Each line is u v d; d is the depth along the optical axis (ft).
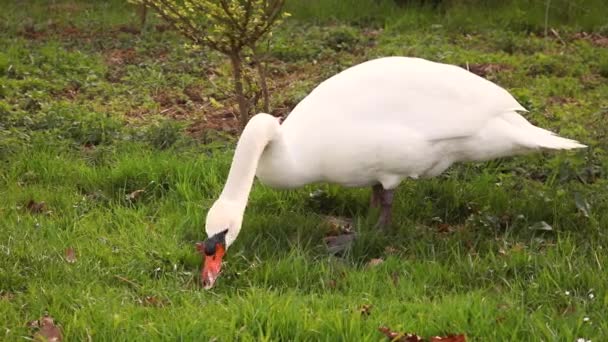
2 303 25.96
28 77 51.31
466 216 34.04
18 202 34.37
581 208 32.19
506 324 24.57
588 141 39.19
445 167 31.60
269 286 27.94
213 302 26.23
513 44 61.87
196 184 36.04
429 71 31.04
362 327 24.26
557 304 26.22
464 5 70.69
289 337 24.27
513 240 31.09
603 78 54.80
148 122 44.83
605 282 27.02
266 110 41.39
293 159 29.99
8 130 41.60
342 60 57.47
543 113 45.21
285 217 32.63
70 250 29.71
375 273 28.04
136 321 25.04
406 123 30.25
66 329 24.62
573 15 68.64
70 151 39.96
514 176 36.96
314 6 71.26
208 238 27.73
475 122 30.55
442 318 24.76
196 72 55.01
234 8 37.73
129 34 64.49
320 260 29.55
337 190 34.94
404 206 33.78
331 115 30.22
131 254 29.91
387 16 70.18
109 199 35.01
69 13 71.46
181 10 39.27
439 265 28.60
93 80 52.44
